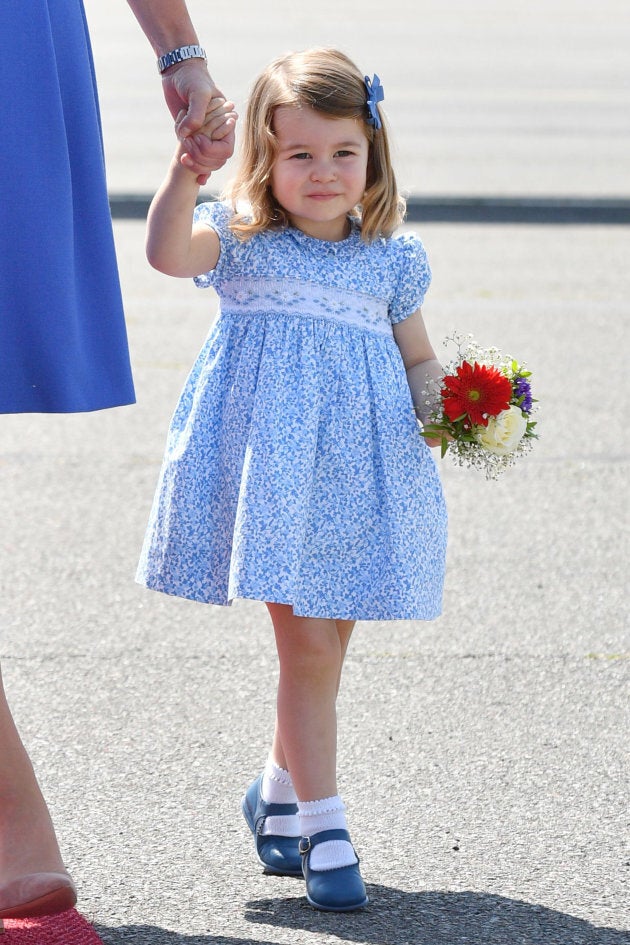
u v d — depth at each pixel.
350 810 8.39
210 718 9.71
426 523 7.92
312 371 7.67
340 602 7.62
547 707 9.98
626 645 11.20
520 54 59.22
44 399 7.01
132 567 12.95
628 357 20.53
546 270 26.34
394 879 7.61
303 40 57.72
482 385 7.76
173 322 22.44
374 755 9.15
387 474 7.73
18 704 9.88
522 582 12.62
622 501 15.05
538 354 20.48
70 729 9.48
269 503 7.43
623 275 26.09
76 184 7.16
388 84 48.72
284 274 7.76
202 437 7.77
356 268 7.89
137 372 19.58
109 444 16.80
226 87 40.44
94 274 7.24
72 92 7.09
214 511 7.73
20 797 6.99
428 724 9.65
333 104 7.60
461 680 10.43
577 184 33.31
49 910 6.79
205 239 7.79
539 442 16.91
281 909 7.30
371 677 10.45
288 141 7.66
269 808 7.84
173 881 7.55
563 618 11.76
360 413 7.71
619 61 58.28
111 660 10.74
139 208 30.67
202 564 7.75
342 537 7.66
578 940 7.00
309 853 7.42
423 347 8.30
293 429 7.53
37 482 15.39
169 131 38.91
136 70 50.88
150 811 8.35
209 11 69.88
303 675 7.56
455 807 8.45
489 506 14.83
